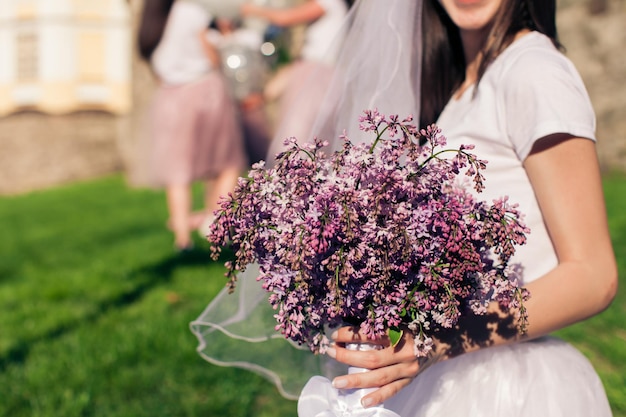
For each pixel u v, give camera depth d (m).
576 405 1.76
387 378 1.61
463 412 1.75
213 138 6.12
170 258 6.03
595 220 1.63
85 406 3.59
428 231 1.50
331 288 1.48
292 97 5.52
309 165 1.52
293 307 1.51
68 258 6.54
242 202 1.54
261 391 3.77
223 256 5.90
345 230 1.45
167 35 6.02
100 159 13.41
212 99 6.12
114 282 5.50
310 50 5.57
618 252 5.55
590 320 4.50
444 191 1.54
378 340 1.60
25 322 4.80
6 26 13.70
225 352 2.01
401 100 1.92
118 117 13.65
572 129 1.63
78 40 13.54
